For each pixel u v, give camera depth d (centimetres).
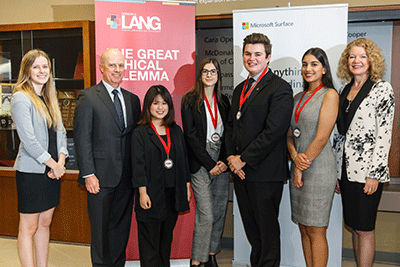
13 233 360
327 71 223
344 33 263
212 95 264
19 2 379
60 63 340
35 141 221
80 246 341
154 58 284
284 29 272
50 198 236
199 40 363
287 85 222
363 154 222
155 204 231
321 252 228
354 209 230
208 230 266
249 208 238
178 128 248
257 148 216
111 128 232
